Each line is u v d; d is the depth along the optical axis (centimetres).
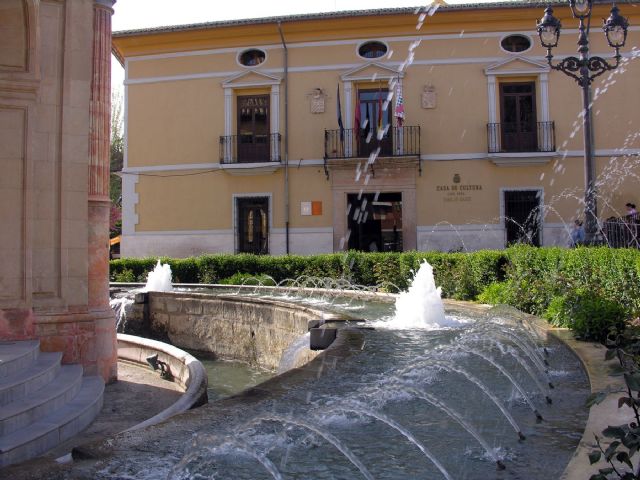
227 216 2367
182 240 2391
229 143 2362
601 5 2152
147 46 2419
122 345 994
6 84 710
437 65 2270
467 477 352
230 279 1894
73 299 748
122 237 2430
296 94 2328
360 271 1819
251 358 1192
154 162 2417
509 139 2248
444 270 1472
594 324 719
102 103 794
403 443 410
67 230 747
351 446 403
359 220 2328
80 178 755
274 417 402
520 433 422
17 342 704
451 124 2259
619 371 286
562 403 506
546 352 712
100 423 612
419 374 591
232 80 2361
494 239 2231
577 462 332
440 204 2258
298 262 1927
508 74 2241
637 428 271
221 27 2320
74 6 756
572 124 2222
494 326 885
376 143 2283
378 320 1033
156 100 2423
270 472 356
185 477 340
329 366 592
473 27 2256
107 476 329
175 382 818
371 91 2322
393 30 2284
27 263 720
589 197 1414
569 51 2222
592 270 879
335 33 2308
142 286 1872
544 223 2206
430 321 958
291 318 1058
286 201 2323
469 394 538
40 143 739
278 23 2280
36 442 503
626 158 2189
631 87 2195
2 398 542
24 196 722
